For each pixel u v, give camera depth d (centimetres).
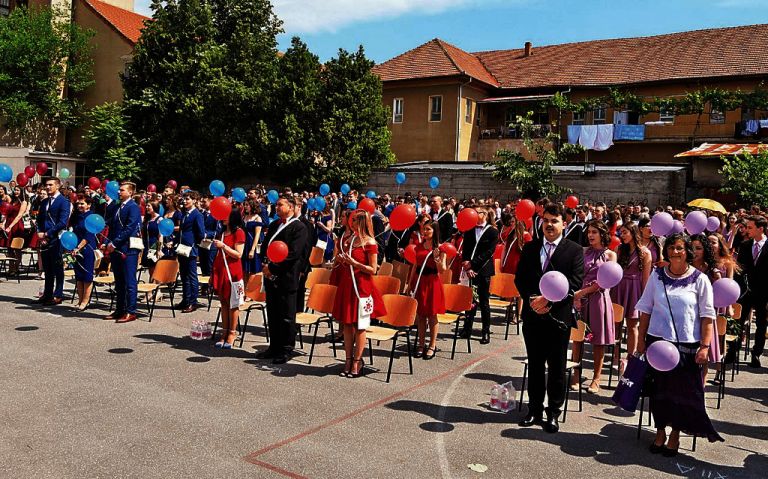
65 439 491
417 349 820
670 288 507
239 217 812
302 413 570
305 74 2627
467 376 716
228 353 772
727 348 765
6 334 813
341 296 685
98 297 1110
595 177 2230
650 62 3145
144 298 1128
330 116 2609
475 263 877
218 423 537
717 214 1234
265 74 2795
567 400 629
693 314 497
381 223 1177
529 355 566
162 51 3045
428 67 3319
